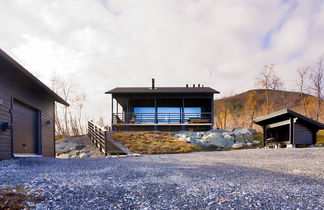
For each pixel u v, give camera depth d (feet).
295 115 36.19
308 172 15.64
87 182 12.66
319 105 92.68
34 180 12.84
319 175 14.61
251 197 9.83
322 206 8.69
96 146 42.01
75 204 8.87
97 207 8.57
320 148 32.17
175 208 8.52
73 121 103.50
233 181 12.99
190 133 51.39
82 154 36.14
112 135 49.62
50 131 36.76
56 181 12.75
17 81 25.66
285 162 20.70
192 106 66.28
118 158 26.13
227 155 27.96
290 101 122.01
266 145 44.45
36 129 31.99
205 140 46.47
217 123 124.77
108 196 10.00
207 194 10.33
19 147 26.55
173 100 65.62
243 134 50.24
